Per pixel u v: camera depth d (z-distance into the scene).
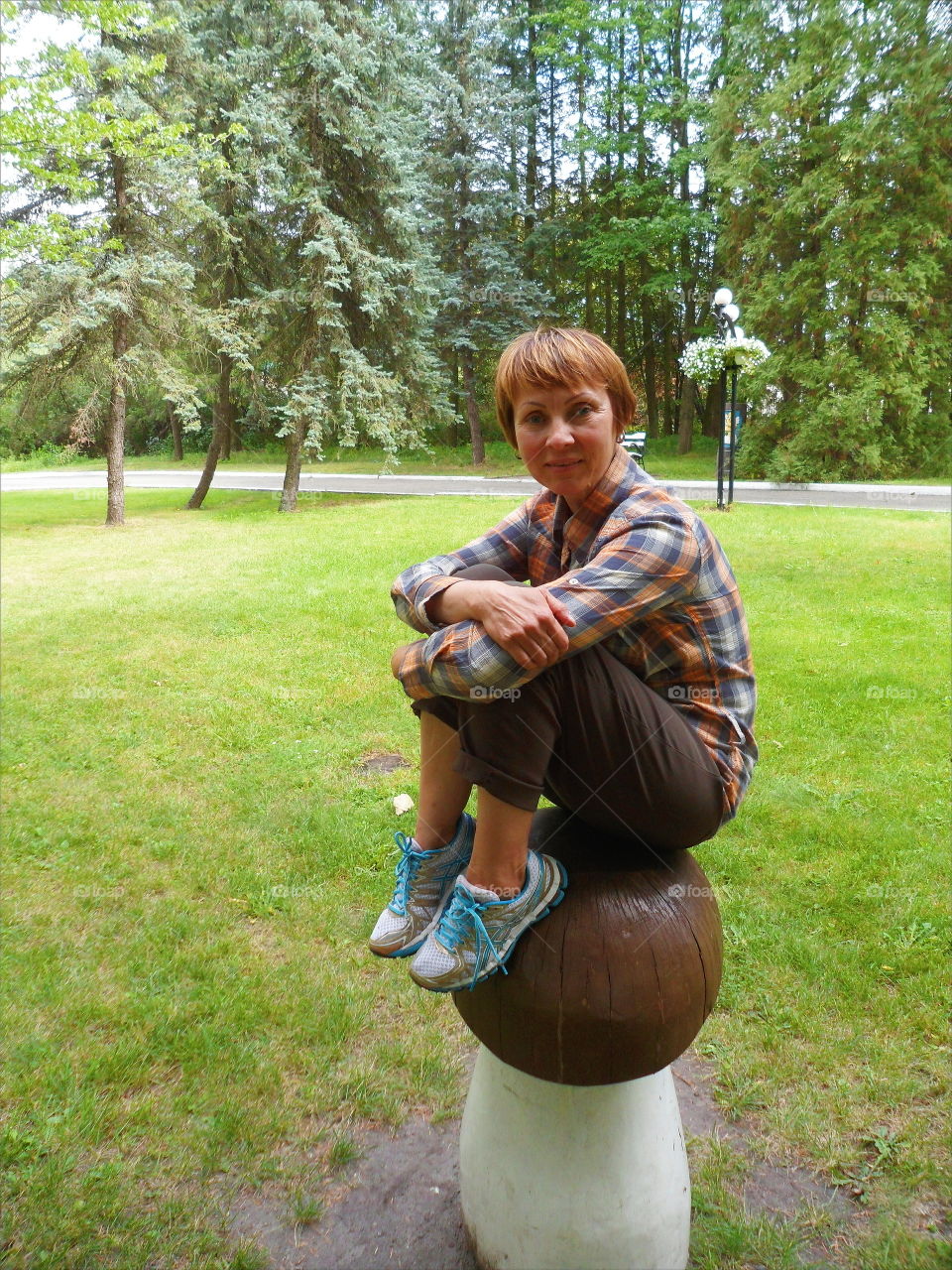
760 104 18.55
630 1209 1.63
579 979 1.45
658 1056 1.51
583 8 22.88
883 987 2.59
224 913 3.12
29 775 4.36
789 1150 2.07
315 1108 2.24
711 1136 2.12
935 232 17.45
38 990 2.69
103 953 2.89
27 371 14.27
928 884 3.09
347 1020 2.54
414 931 1.53
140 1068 2.36
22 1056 2.41
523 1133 1.64
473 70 22.19
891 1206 1.92
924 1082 2.23
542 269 27.12
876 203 17.88
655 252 25.69
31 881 3.36
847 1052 2.35
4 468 35.75
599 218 25.47
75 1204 1.95
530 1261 1.66
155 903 3.19
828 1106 2.18
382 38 15.16
